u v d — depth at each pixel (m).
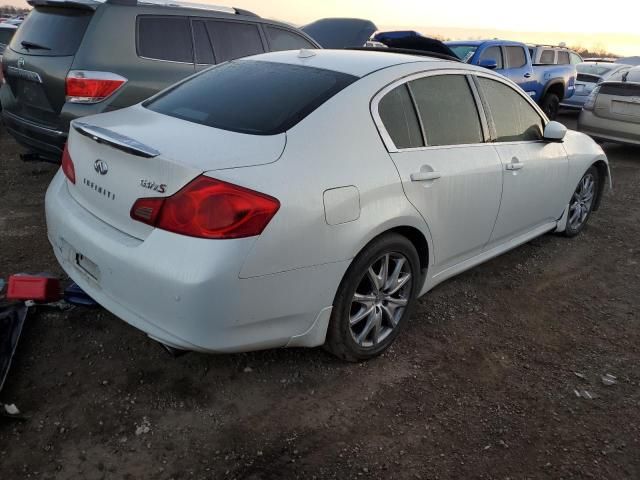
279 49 6.48
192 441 2.37
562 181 4.43
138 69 5.06
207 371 2.80
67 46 4.82
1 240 4.15
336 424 2.52
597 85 9.19
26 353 2.83
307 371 2.87
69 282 3.53
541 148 4.11
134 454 2.28
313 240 2.38
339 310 2.68
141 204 2.29
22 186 5.54
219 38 5.80
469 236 3.48
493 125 3.67
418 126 3.07
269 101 2.78
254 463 2.27
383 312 2.96
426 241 3.08
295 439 2.42
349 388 2.77
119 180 2.40
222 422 2.48
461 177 3.22
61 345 2.92
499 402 2.75
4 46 11.49
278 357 2.95
